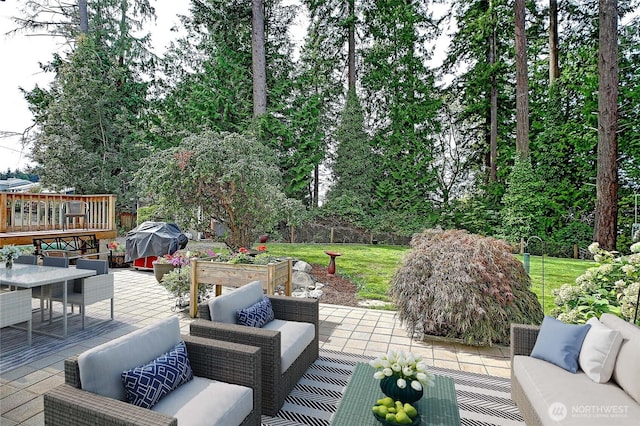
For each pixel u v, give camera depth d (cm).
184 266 545
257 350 225
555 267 870
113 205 945
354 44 1536
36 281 375
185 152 655
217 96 1457
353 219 1380
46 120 1311
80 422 160
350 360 354
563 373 242
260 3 1334
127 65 1460
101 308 516
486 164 1509
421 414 201
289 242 1314
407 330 434
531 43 1377
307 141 1466
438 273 423
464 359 369
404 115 1484
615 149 916
